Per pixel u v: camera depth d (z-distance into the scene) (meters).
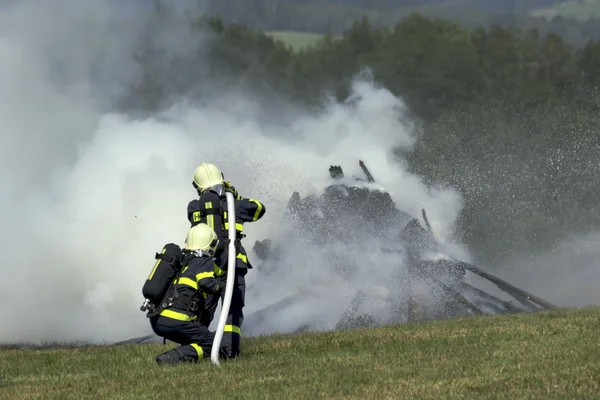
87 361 26.50
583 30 124.00
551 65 117.12
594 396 17.30
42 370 25.28
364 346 25.41
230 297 23.50
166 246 24.11
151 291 23.62
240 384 20.44
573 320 27.50
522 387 18.50
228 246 23.91
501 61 119.69
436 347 24.17
